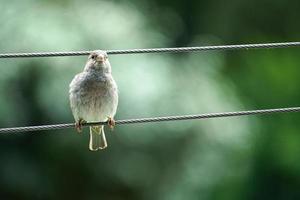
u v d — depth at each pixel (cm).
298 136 2062
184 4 2389
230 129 1964
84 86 1191
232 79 2167
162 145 1878
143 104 1805
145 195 1931
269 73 2152
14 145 1881
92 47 1831
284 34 2458
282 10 2458
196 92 1920
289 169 2048
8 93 1795
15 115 1797
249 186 2019
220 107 1936
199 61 2059
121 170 1895
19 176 1886
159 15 2250
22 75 1795
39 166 1900
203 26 2414
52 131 1867
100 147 1239
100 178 1914
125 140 1848
